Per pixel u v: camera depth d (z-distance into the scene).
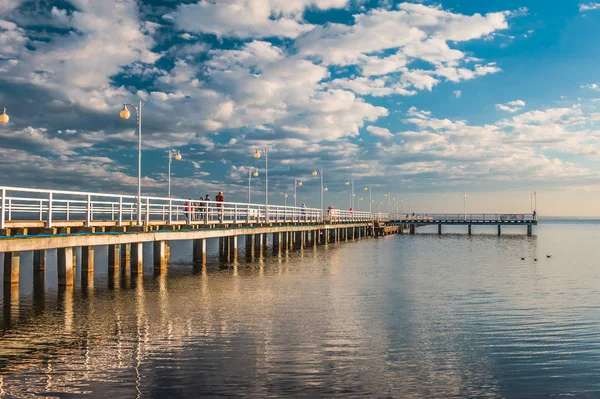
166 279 22.52
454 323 13.66
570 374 9.45
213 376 9.12
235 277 23.55
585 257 37.06
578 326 13.37
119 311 14.98
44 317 14.08
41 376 9.08
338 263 31.34
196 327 12.91
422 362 10.12
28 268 26.66
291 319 13.99
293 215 46.94
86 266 22.02
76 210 22.42
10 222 19.36
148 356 10.29
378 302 16.88
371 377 9.19
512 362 10.16
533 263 31.97
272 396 8.23
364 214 79.31
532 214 83.62
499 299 17.62
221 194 36.19
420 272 26.25
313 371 9.47
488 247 50.25
